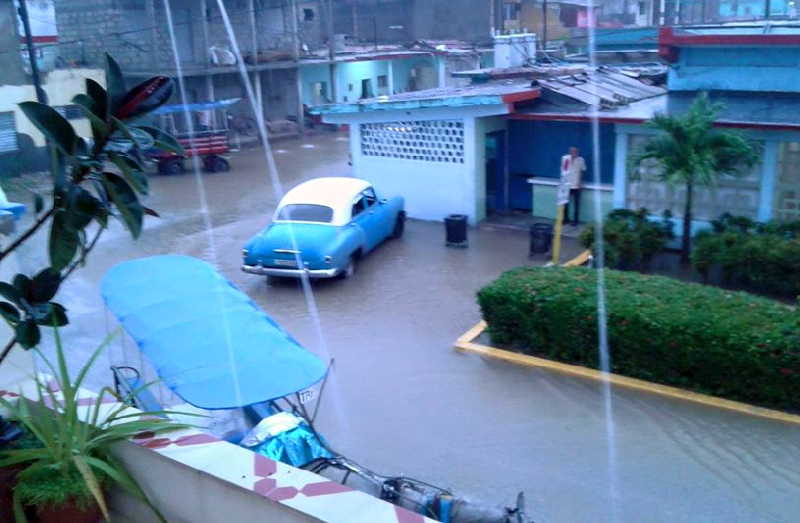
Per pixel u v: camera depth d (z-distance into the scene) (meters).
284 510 3.15
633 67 23.25
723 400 8.02
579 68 19.59
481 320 10.57
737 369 7.91
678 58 14.36
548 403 8.18
